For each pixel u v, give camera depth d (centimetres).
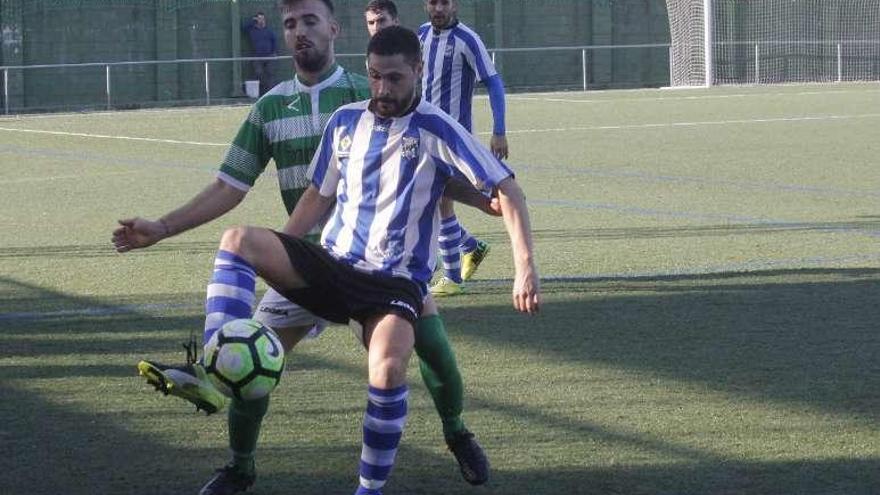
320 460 873
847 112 4388
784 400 1001
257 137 912
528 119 4347
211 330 725
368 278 755
